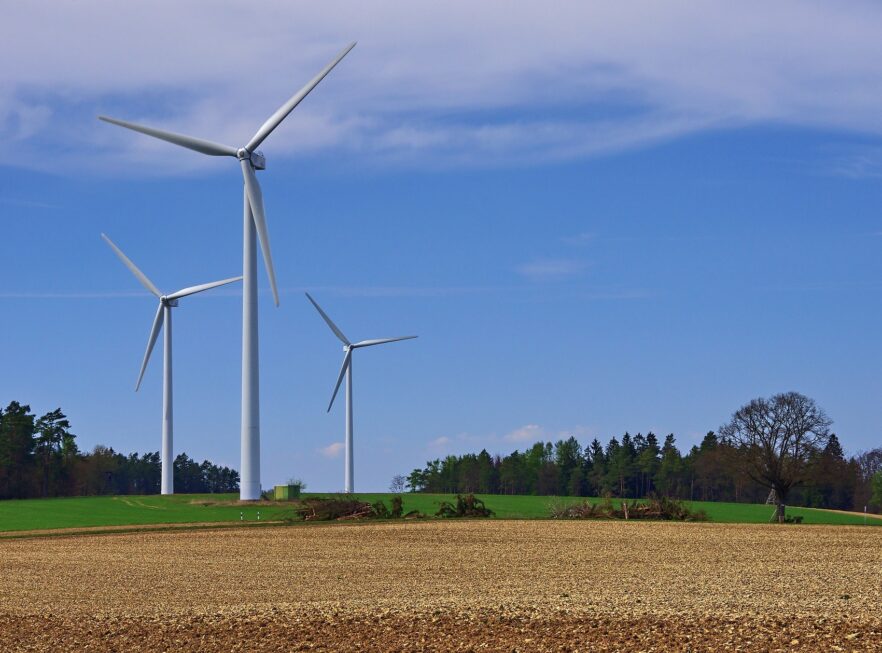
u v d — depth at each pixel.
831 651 21.22
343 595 33.25
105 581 38.66
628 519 70.19
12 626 28.58
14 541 58.78
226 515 75.62
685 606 28.34
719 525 63.66
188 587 36.44
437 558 45.59
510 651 22.56
